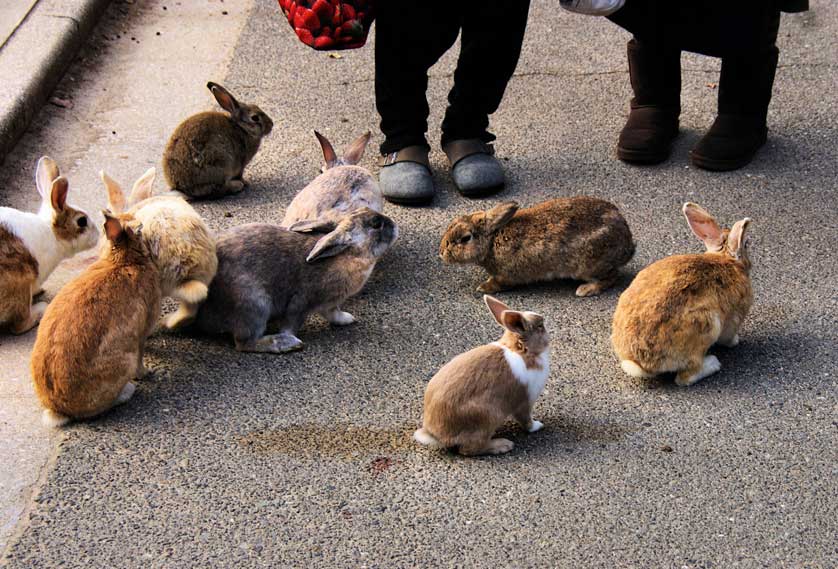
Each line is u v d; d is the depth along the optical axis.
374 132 6.97
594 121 7.06
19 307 4.90
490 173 6.16
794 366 4.70
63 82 7.40
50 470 4.08
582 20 8.48
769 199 6.11
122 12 8.58
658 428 4.35
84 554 3.70
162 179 6.39
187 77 7.62
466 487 4.03
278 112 7.20
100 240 5.38
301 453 4.20
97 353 4.22
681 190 6.24
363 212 4.97
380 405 4.51
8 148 6.43
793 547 3.73
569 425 4.39
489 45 5.89
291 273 4.88
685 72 7.64
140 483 4.03
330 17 5.10
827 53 7.78
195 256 4.62
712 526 3.83
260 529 3.82
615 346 4.64
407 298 5.32
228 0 8.93
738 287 4.59
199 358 4.80
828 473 4.07
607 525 3.84
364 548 3.74
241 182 6.32
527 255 5.24
